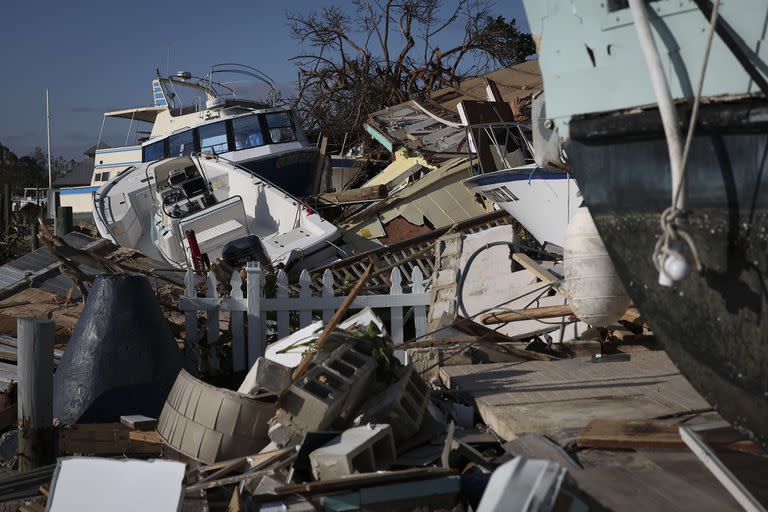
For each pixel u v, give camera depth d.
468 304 9.36
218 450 5.35
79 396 6.86
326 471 4.39
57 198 35.31
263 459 4.86
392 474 4.11
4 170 82.44
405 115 20.81
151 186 17.78
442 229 14.28
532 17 3.79
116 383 6.90
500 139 16.22
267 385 5.00
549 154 4.60
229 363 8.85
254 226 16.36
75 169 47.12
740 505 3.36
